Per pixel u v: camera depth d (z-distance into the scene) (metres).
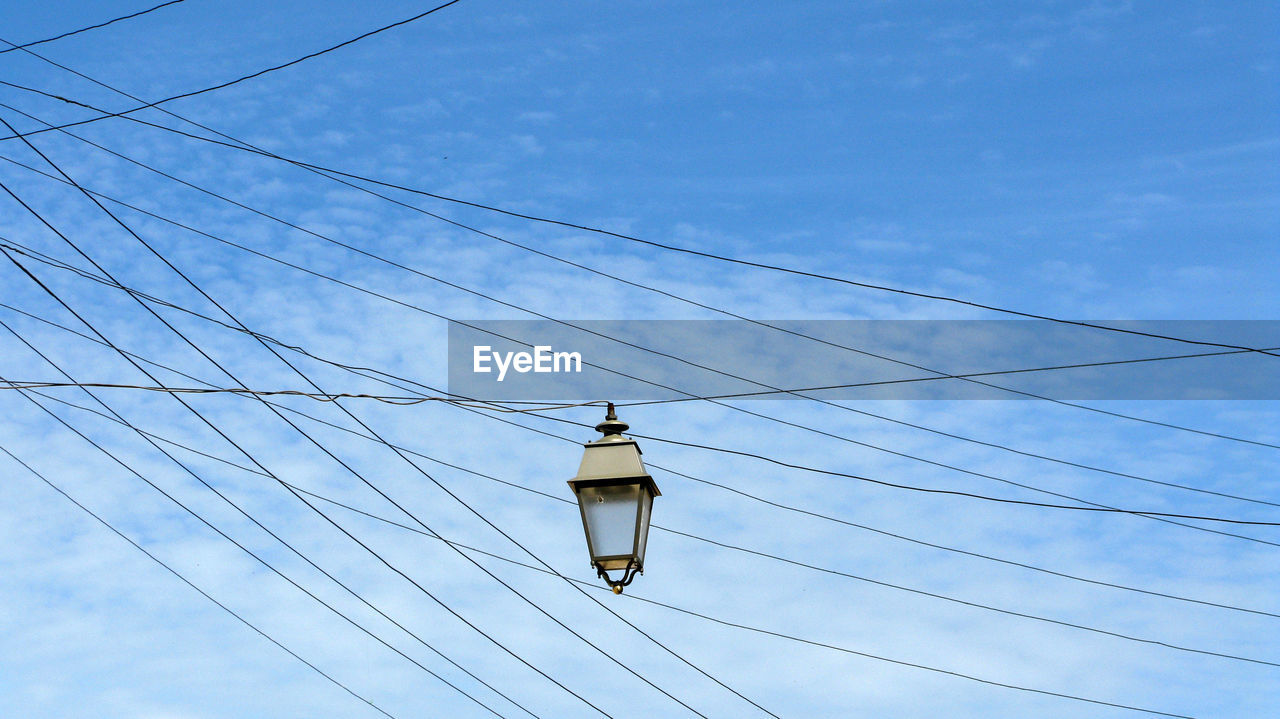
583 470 8.66
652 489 8.76
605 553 8.39
